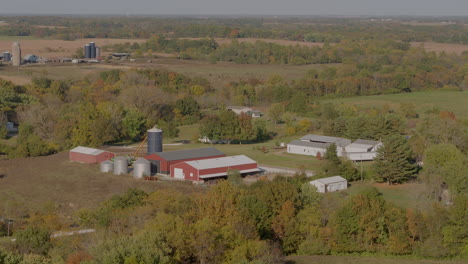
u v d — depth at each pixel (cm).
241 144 13262
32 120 13612
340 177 9412
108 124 13038
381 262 6300
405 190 9175
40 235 6259
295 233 6738
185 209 6906
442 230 6706
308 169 10681
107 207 7481
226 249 5778
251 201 6850
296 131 14450
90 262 5088
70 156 11462
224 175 9925
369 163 11281
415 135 12112
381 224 6744
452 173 8562
